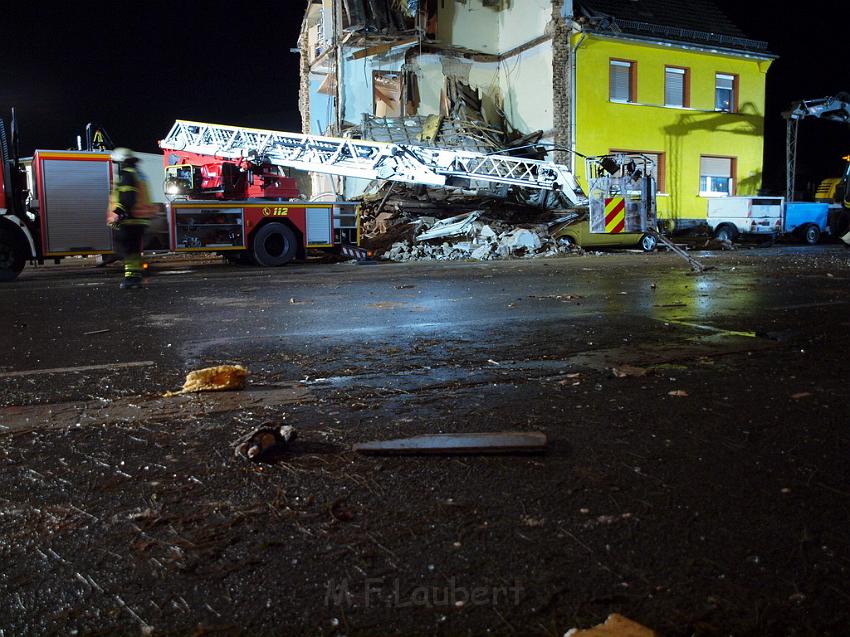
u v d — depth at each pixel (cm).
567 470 274
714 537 217
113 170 1319
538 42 2361
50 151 1266
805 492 250
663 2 2594
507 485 260
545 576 196
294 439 313
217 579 197
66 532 228
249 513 240
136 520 236
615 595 186
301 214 1575
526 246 1836
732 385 407
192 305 834
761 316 681
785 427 325
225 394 404
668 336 575
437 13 2491
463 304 802
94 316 747
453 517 234
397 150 1773
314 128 2966
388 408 367
